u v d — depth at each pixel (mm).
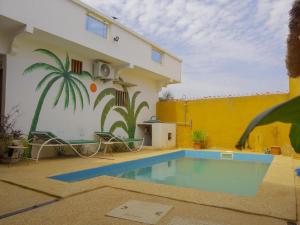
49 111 9312
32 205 3812
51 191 4484
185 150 12664
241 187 6535
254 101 12469
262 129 11828
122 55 11461
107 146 11359
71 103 10156
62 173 6215
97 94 11406
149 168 9156
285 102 723
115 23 11008
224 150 12414
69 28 9031
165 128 13320
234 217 3408
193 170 8867
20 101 8398
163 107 15422
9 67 8141
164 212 3541
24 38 8516
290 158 9641
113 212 3521
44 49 9164
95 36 10094
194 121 14109
